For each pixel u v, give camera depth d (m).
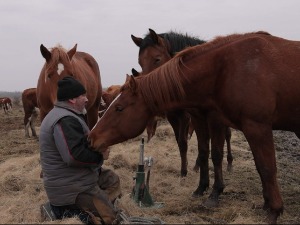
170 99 3.92
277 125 3.81
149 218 3.76
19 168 6.67
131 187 5.39
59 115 3.58
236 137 10.26
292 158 7.89
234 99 3.66
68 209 3.70
